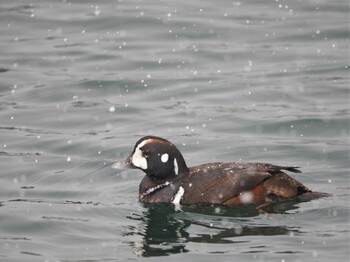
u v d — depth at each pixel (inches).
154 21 994.7
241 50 914.7
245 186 559.8
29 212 578.9
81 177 648.4
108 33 970.7
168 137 717.9
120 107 789.2
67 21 1000.2
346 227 526.6
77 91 826.2
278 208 554.9
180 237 527.8
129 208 583.5
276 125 738.8
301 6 1027.3
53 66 885.8
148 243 522.0
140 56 907.4
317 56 895.1
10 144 713.0
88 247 521.3
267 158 670.5
